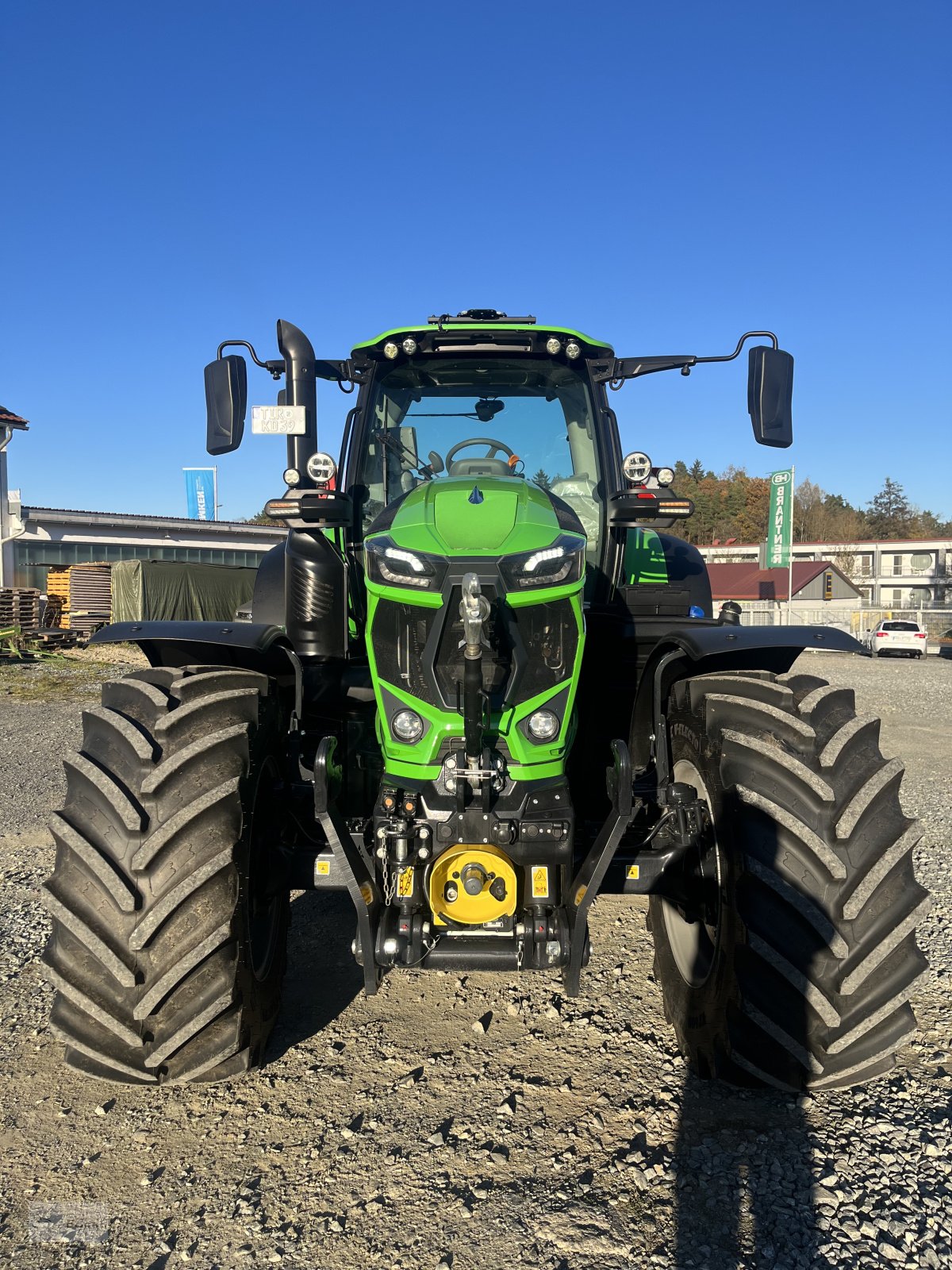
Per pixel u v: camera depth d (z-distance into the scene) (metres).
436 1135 2.65
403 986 3.73
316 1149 2.62
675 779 3.25
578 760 3.50
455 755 2.79
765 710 2.75
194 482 35.25
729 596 48.84
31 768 8.62
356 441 3.94
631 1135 2.65
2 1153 2.62
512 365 4.02
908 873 2.59
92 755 2.68
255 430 3.52
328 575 3.45
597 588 3.88
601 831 2.77
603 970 3.87
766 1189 2.39
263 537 33.28
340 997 3.62
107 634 3.00
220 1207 2.38
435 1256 2.18
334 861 2.88
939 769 8.62
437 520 3.03
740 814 2.63
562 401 4.10
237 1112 2.81
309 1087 2.95
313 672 3.56
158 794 2.57
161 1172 2.52
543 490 3.46
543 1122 2.72
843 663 26.33
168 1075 2.64
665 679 3.36
